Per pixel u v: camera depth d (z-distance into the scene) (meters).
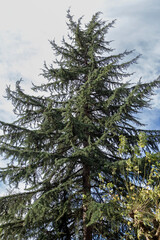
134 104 8.29
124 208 4.97
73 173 8.67
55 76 10.05
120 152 5.93
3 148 6.56
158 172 4.96
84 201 6.79
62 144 9.26
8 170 7.00
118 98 9.11
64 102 9.72
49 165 7.30
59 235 6.73
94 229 7.19
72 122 6.96
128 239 5.60
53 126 8.05
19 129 7.39
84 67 11.27
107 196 5.45
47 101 9.21
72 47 11.54
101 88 10.21
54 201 7.25
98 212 5.06
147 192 4.52
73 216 7.59
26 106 8.12
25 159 6.79
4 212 7.12
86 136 8.46
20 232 6.43
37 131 8.15
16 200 7.28
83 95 8.91
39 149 8.23
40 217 6.27
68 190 7.02
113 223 5.52
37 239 6.60
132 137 8.16
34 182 7.51
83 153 6.58
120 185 7.05
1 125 7.16
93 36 11.66
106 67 8.98
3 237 6.64
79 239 7.29
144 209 4.64
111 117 8.28
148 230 4.61
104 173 7.75
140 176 6.26
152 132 8.10
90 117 10.11
